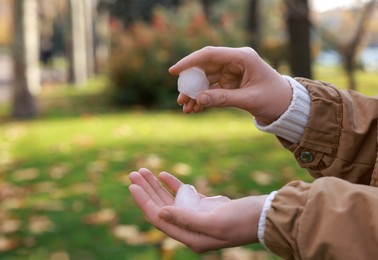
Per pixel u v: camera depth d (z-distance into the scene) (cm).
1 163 573
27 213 388
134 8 2017
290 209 95
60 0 2762
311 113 134
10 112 1054
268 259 291
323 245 90
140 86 1073
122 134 719
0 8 3303
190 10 1429
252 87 132
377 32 1327
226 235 100
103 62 1280
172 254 299
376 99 137
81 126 816
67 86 1653
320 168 138
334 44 757
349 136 133
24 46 991
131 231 342
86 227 355
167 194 114
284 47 1733
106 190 436
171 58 1070
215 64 135
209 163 515
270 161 522
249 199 102
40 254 316
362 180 134
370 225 90
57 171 513
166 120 857
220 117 886
